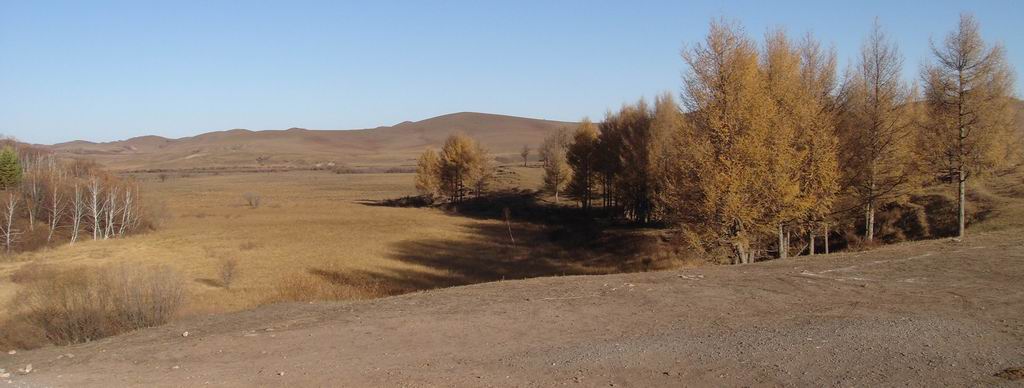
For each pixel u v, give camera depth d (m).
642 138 41.66
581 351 8.13
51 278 23.31
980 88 22.56
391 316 11.04
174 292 16.36
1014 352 7.30
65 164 63.41
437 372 7.45
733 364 7.22
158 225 55.94
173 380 7.53
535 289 13.21
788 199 18.48
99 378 7.78
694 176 19.64
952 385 6.23
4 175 47.12
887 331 8.41
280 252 43.00
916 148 24.72
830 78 23.52
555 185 67.50
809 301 10.73
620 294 11.98
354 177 133.62
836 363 7.08
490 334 9.40
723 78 19.09
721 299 11.16
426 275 34.97
